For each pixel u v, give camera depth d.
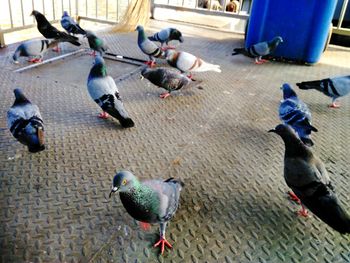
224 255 0.68
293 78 1.65
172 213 0.68
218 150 1.03
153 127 1.13
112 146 1.01
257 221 0.77
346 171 0.97
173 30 1.93
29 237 0.68
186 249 0.69
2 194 0.79
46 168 0.89
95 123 1.13
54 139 1.02
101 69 1.15
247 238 0.72
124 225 0.73
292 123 1.08
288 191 0.87
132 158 0.96
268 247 0.71
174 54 1.54
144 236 0.71
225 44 2.11
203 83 1.52
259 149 1.05
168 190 0.68
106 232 0.71
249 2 2.89
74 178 0.86
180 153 1.00
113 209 0.77
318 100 1.43
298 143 0.79
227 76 1.62
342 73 1.74
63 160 0.92
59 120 1.12
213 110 1.28
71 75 1.50
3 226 0.70
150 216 0.64
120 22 2.25
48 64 1.60
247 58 1.90
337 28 2.18
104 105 1.10
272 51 1.89
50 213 0.74
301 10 1.75
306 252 0.70
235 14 2.27
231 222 0.76
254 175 0.93
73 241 0.68
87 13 2.51
